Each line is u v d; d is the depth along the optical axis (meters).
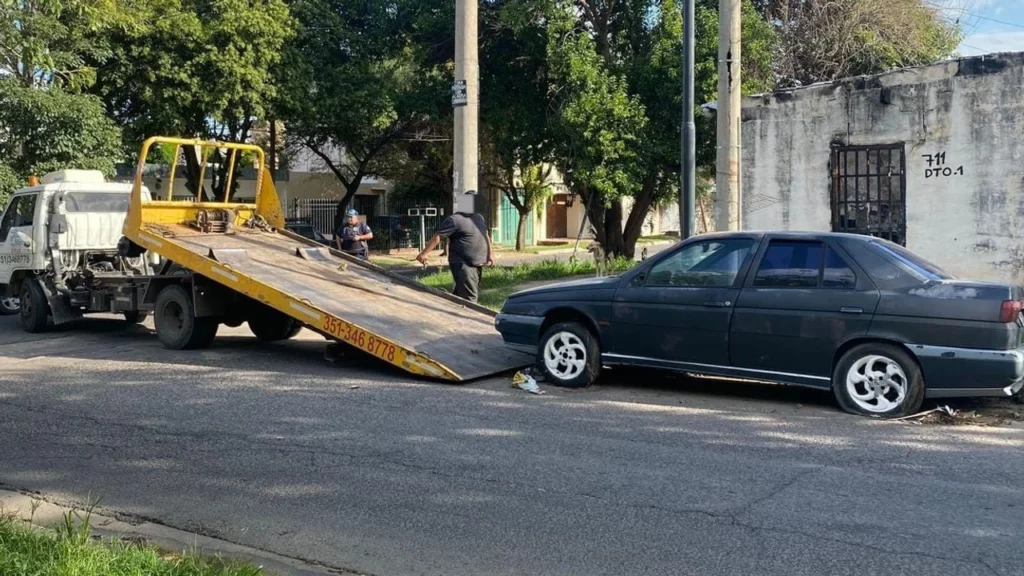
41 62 11.14
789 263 8.30
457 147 14.34
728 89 13.02
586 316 9.14
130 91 23.64
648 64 21.20
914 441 7.12
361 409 8.34
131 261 14.41
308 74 25.41
